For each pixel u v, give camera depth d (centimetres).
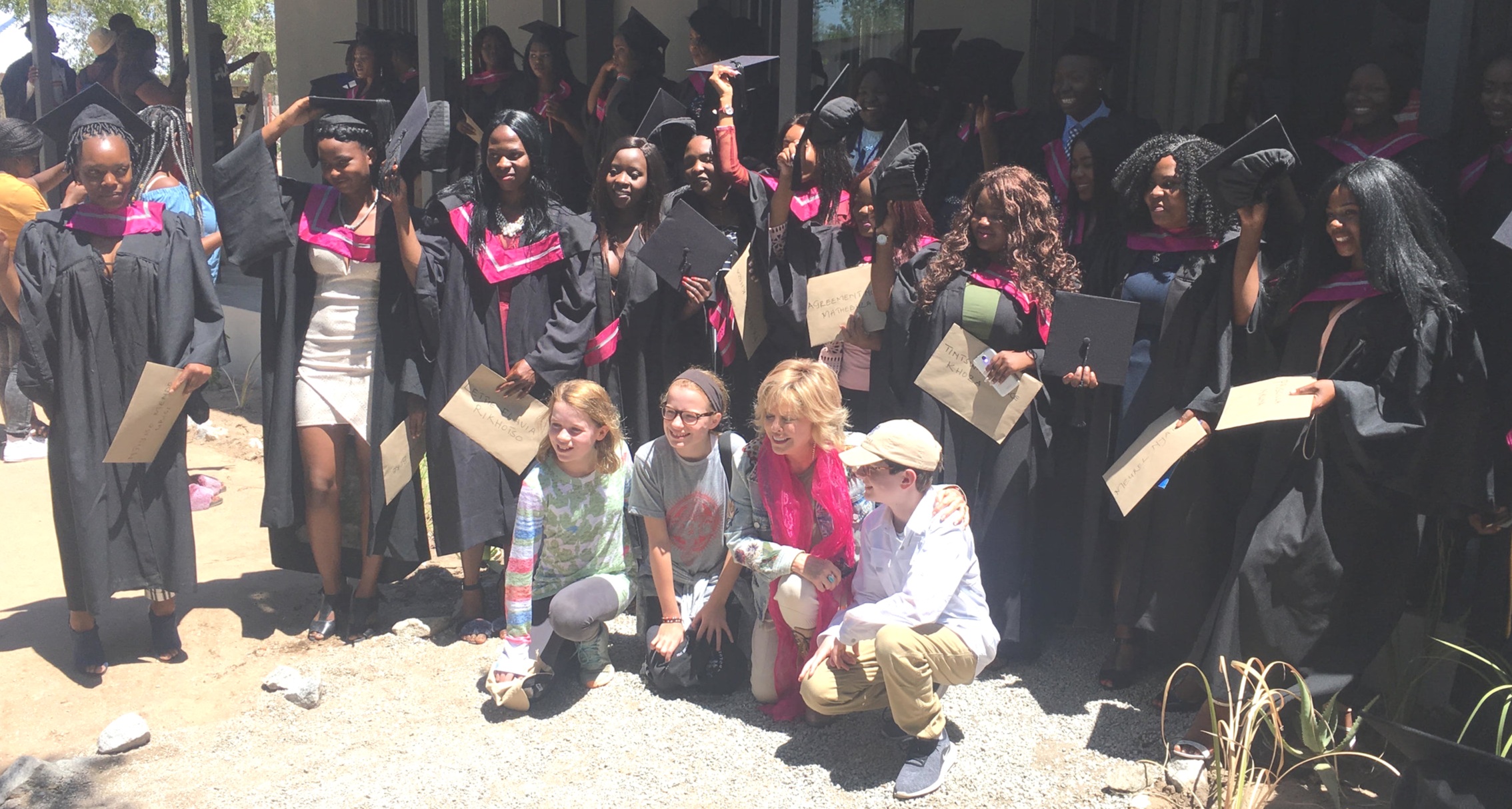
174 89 1156
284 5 1346
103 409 421
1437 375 325
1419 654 367
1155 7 656
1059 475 429
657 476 403
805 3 523
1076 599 441
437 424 449
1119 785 339
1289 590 337
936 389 404
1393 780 343
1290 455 345
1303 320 351
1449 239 380
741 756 367
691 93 639
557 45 768
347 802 345
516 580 399
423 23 699
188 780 362
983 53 530
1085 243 434
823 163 454
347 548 496
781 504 373
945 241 416
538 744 377
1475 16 421
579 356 444
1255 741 355
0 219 612
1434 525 373
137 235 425
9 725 403
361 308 448
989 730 377
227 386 955
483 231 444
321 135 434
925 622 336
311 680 411
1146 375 391
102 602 423
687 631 409
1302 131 485
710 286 443
